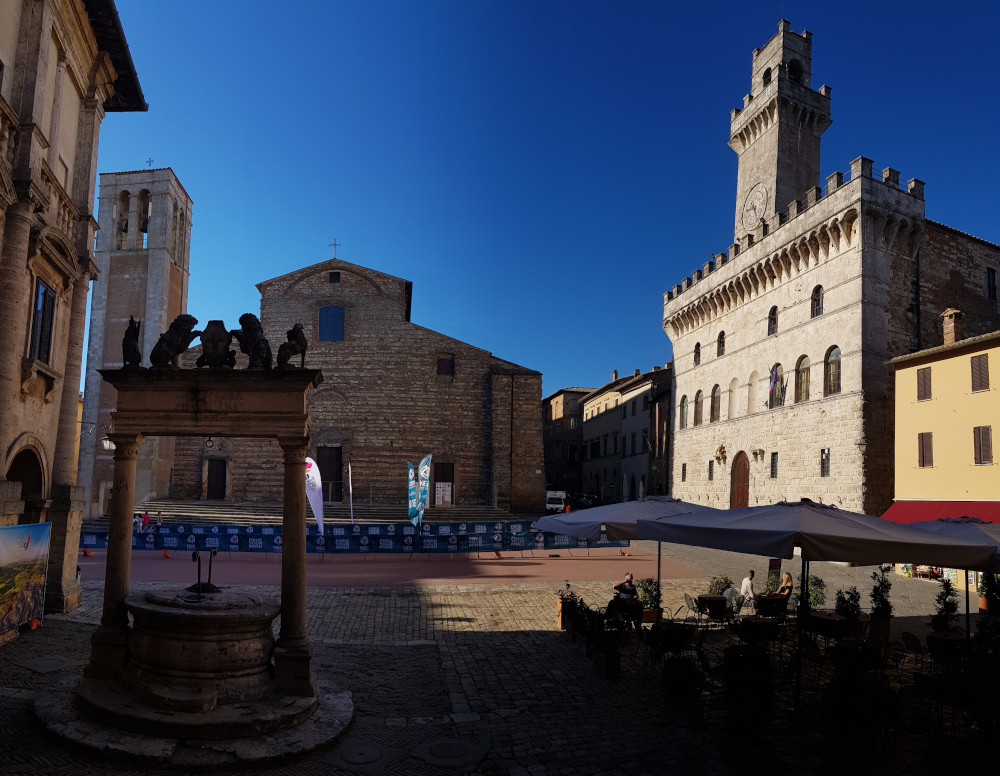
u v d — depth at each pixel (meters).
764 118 45.31
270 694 9.54
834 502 32.53
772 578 19.48
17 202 13.58
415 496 35.25
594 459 72.50
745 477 40.94
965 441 26.41
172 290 50.19
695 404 47.78
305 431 10.31
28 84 14.16
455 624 16.94
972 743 8.55
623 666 13.32
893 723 9.19
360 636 15.50
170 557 27.86
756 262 39.62
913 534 10.84
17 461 15.67
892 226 33.03
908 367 29.48
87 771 7.77
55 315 16.27
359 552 28.83
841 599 16.19
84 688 9.43
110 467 46.12
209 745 8.32
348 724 9.57
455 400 51.12
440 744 9.20
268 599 10.40
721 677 10.92
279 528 28.83
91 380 46.97
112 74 19.19
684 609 19.00
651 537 12.88
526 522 30.47
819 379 34.47
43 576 14.59
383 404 50.56
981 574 21.53
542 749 9.12
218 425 10.26
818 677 12.69
